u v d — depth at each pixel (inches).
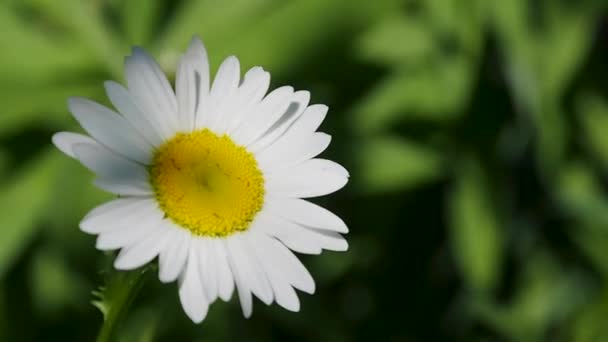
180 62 12.7
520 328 16.6
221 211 12.6
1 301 15.9
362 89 16.2
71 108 12.4
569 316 16.7
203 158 12.7
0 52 15.5
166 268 12.3
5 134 15.4
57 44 15.6
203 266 12.5
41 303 16.0
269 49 15.5
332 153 16.0
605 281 16.5
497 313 16.6
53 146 15.5
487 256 16.1
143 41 15.7
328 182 12.8
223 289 12.4
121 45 15.7
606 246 16.5
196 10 15.6
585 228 16.6
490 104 16.8
